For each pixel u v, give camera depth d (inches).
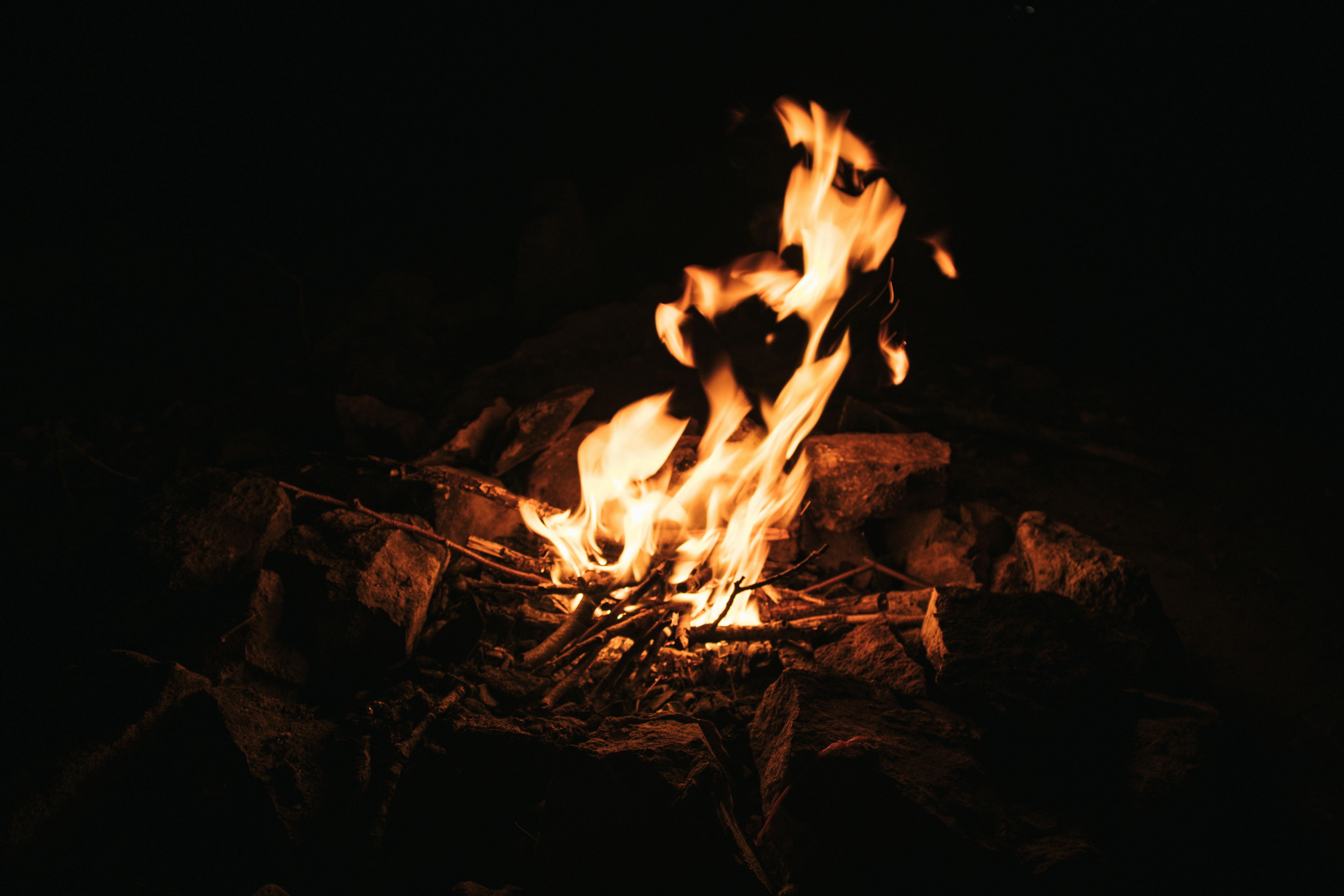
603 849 91.6
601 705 115.0
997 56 367.9
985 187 344.2
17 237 233.3
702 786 91.4
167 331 218.4
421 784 100.1
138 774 93.4
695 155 289.1
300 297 203.9
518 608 132.0
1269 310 280.5
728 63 349.1
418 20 315.3
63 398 183.8
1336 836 111.4
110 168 270.1
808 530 155.4
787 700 107.7
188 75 282.8
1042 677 109.5
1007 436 202.4
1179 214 335.6
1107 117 361.4
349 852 92.7
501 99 327.9
